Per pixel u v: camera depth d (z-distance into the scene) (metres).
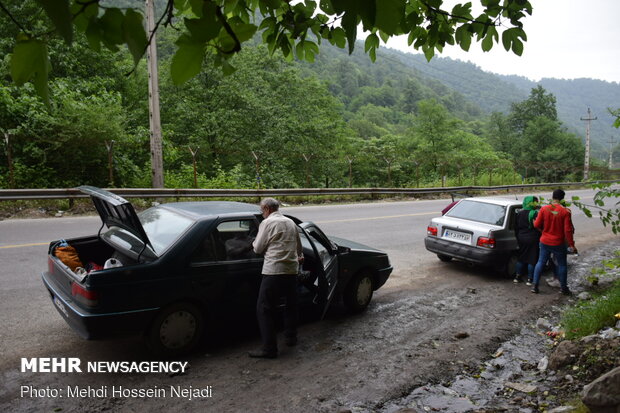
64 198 12.45
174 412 3.57
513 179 36.91
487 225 8.43
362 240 10.90
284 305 5.08
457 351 5.07
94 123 14.41
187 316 4.45
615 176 51.19
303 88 34.03
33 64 1.09
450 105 198.88
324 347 4.96
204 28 1.11
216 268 4.54
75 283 4.05
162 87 25.36
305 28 2.03
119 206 4.03
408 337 5.39
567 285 8.07
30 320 5.06
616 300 5.82
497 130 81.06
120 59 21.59
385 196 22.67
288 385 4.09
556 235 7.41
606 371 4.15
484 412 3.74
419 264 9.08
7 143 12.88
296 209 15.82
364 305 6.18
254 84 29.17
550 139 69.19
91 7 1.08
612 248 11.80
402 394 4.05
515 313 6.50
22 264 7.03
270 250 4.55
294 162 30.67
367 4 1.09
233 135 26.44
